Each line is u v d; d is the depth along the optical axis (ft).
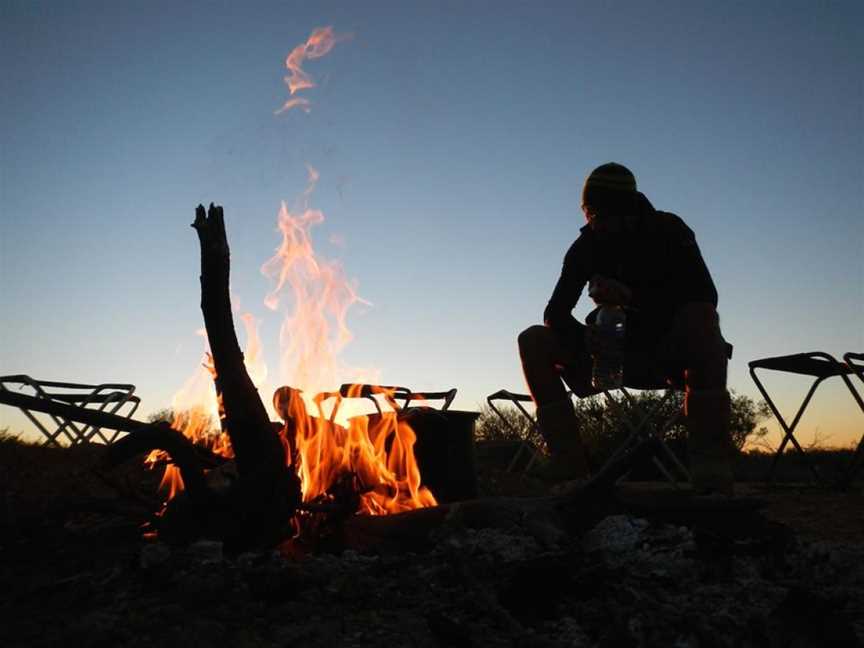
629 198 11.69
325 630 5.89
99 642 5.54
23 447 20.56
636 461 9.09
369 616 6.23
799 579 7.17
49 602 6.64
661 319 11.68
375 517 9.36
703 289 11.55
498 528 8.73
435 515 9.05
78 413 9.02
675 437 22.77
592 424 26.66
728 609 6.29
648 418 19.76
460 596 6.56
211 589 6.55
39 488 12.94
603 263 11.89
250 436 8.39
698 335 10.91
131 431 8.97
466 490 12.36
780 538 8.22
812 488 19.99
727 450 10.71
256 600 6.55
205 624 5.81
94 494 12.87
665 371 11.72
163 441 8.30
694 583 7.05
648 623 5.73
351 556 8.49
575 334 11.99
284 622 6.12
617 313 11.35
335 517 9.40
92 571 7.54
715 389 10.71
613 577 6.88
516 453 26.13
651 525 8.55
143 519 8.80
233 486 8.36
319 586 6.88
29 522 8.86
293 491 8.66
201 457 8.79
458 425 12.44
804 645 5.49
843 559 7.86
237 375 8.44
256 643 5.59
